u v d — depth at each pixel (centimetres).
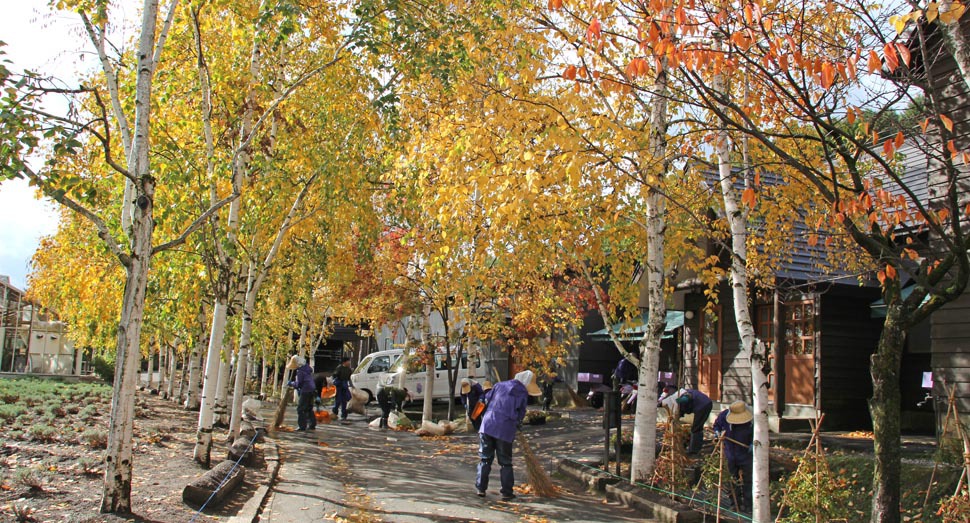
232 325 1282
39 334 4159
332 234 1272
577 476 1078
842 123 730
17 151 611
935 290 573
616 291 1175
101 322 1406
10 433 1003
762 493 733
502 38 912
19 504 645
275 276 1442
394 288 1906
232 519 677
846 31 729
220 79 1009
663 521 823
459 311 1756
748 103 808
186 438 1267
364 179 1179
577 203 945
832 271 1200
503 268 1374
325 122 1089
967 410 1018
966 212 598
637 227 1141
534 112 762
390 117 1012
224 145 1105
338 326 4650
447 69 919
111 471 646
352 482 1013
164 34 742
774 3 702
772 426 1491
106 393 2114
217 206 764
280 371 4844
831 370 1489
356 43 930
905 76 654
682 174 1037
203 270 1077
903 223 577
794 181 970
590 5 793
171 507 698
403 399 2056
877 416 598
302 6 967
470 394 1858
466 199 877
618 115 980
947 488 869
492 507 871
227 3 943
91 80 1038
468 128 829
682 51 586
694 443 1185
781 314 1546
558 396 2658
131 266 671
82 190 670
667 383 1313
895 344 598
